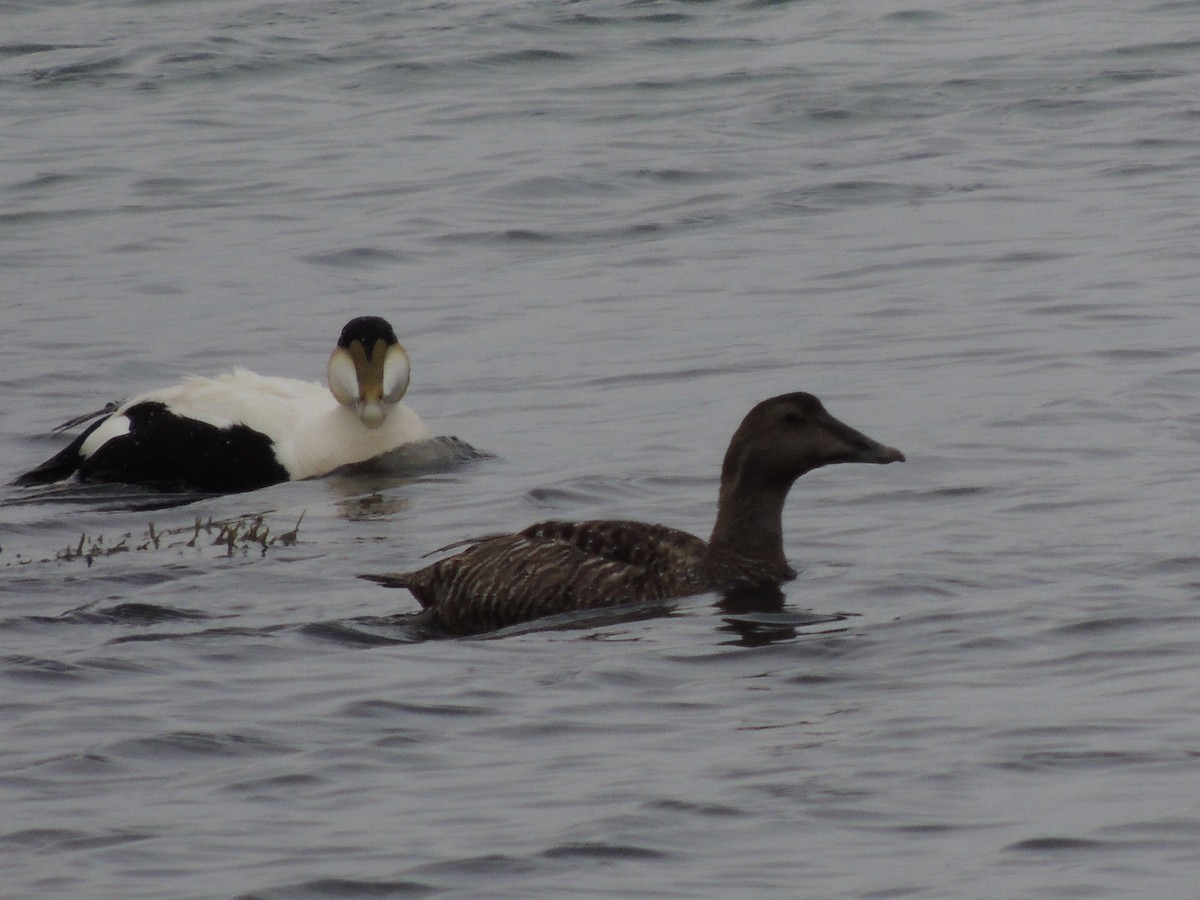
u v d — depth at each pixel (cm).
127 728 956
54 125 3066
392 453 1628
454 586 1152
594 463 1542
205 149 2886
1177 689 967
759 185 2602
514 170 2698
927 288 2086
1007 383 1706
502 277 2236
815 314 2012
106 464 1638
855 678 1010
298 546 1348
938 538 1268
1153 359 1752
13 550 1376
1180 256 2145
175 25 3825
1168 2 3691
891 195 2520
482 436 1672
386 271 2281
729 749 918
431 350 1962
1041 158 2677
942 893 773
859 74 3216
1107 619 1078
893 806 852
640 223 2448
